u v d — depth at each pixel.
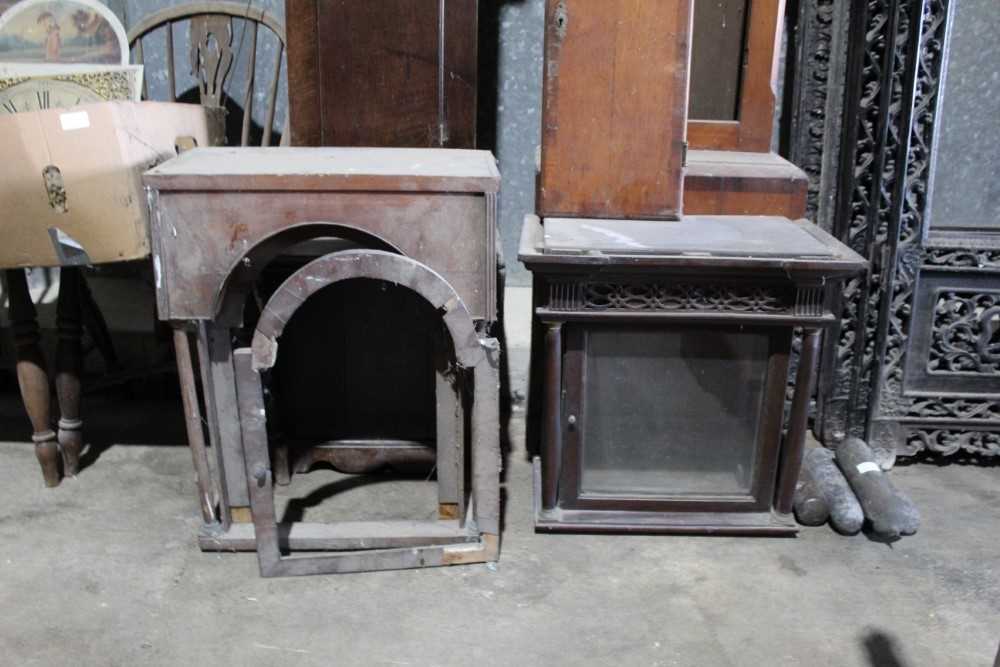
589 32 1.64
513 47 2.22
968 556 1.69
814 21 2.02
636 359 1.68
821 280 1.54
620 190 1.72
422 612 1.49
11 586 1.54
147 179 1.42
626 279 1.58
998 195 2.03
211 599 1.52
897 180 1.92
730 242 1.57
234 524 1.71
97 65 1.91
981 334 2.02
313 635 1.43
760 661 1.38
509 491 1.94
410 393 1.94
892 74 1.88
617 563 1.65
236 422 1.66
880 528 1.73
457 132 1.89
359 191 1.43
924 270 1.99
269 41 2.28
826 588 1.58
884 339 2.00
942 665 1.38
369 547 1.65
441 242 1.46
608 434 1.74
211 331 1.58
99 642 1.40
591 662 1.37
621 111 1.68
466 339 1.48
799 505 1.78
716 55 1.96
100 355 2.42
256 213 1.44
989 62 1.96
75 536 1.70
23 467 1.98
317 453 1.97
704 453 1.75
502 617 1.48
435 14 1.83
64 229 1.59
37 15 2.05
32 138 1.54
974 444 2.07
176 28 2.31
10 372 2.40
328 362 1.92
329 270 1.42
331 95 1.88
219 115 1.97
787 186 1.83
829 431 2.12
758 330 1.63
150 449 2.09
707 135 1.98
